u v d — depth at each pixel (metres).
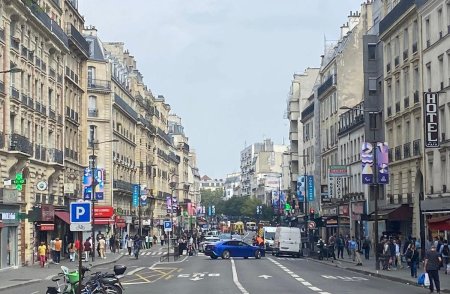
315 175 96.12
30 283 35.62
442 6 47.25
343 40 88.62
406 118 55.31
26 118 51.38
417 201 53.31
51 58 59.47
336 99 83.56
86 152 73.19
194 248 75.31
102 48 91.44
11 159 46.97
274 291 28.11
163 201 137.62
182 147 177.50
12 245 48.41
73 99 68.69
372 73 65.56
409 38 54.53
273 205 148.12
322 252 60.28
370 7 81.00
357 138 72.12
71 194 64.94
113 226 87.38
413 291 28.59
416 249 37.50
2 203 45.06
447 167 46.25
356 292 27.77
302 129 113.06
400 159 56.62
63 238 63.22
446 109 46.44
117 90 96.00
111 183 87.94
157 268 47.34
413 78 53.53
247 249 63.06
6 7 46.47
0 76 45.75
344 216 73.94
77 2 73.38
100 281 20.53
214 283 32.97
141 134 115.44
